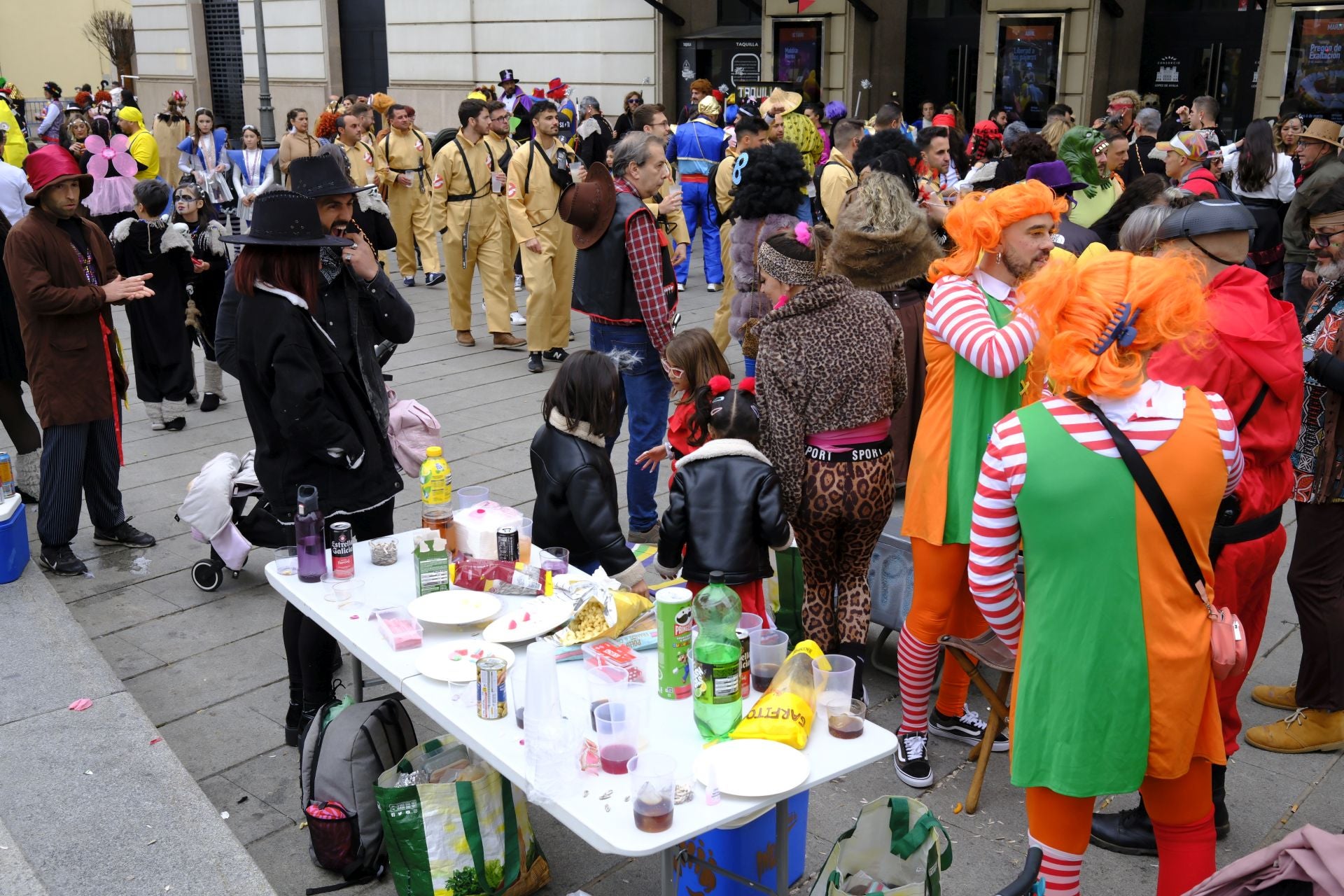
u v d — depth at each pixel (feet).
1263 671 14.79
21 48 120.98
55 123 67.97
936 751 13.30
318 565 12.25
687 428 14.74
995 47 52.39
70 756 12.46
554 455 12.47
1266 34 45.24
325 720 11.60
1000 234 11.05
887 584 14.65
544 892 10.98
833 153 25.43
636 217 18.15
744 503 12.23
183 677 15.31
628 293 18.48
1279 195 27.76
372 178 41.06
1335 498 12.19
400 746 11.57
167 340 24.99
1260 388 10.51
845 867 9.00
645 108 34.63
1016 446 8.29
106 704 13.60
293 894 11.03
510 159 30.73
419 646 10.77
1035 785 8.53
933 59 56.44
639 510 19.24
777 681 9.60
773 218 20.34
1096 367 8.07
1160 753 8.25
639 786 8.09
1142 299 7.91
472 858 10.19
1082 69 50.21
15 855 10.72
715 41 59.77
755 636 10.12
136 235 24.14
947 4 55.47
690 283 40.04
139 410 27.58
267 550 19.36
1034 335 10.84
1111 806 12.15
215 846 10.97
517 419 25.89
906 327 18.10
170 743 13.71
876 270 15.06
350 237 13.79
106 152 33.60
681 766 8.85
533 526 13.12
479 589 11.78
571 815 8.27
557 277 29.32
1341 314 11.88
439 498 12.99
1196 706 8.25
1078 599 8.18
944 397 11.72
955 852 11.44
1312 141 25.90
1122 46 50.80
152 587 18.06
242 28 83.71
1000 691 12.94
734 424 12.70
